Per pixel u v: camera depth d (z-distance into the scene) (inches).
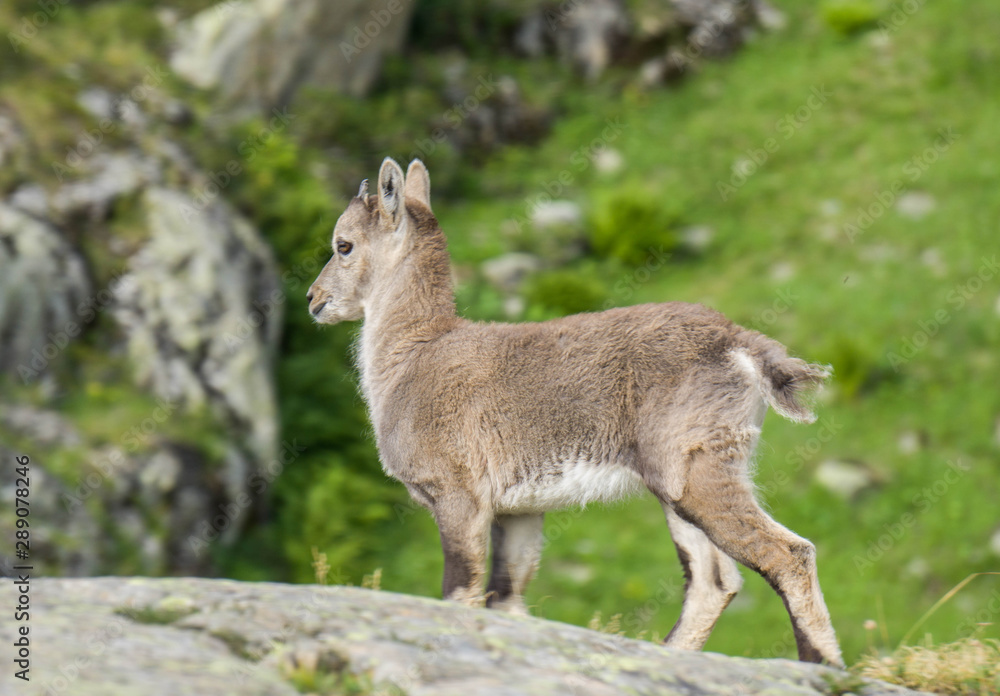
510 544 820.0
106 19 1820.9
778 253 1907.0
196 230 1480.1
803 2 2463.1
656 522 1487.5
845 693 573.3
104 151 1524.4
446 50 2229.3
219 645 519.5
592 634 586.9
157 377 1349.7
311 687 488.1
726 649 1294.3
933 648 801.6
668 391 714.8
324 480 1433.3
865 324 1749.5
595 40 2295.8
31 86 1581.0
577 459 739.4
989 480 1509.6
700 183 2059.5
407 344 837.8
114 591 583.2
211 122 1704.0
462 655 525.7
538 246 1910.7
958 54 2260.1
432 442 777.6
